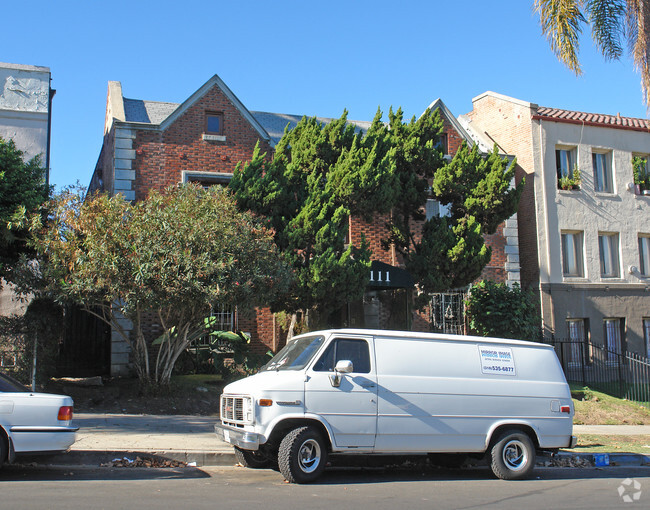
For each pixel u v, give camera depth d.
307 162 16.67
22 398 7.51
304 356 8.40
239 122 18.81
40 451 7.49
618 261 23.00
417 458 10.09
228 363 17.12
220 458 9.20
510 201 16.89
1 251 13.48
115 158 17.41
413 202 17.17
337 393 8.05
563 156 22.95
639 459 10.98
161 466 8.83
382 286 16.62
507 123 23.42
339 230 15.14
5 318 13.09
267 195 15.09
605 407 17.38
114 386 14.59
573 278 22.03
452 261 16.14
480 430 8.67
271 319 18.41
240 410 8.14
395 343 8.60
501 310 18.58
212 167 18.34
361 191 15.27
